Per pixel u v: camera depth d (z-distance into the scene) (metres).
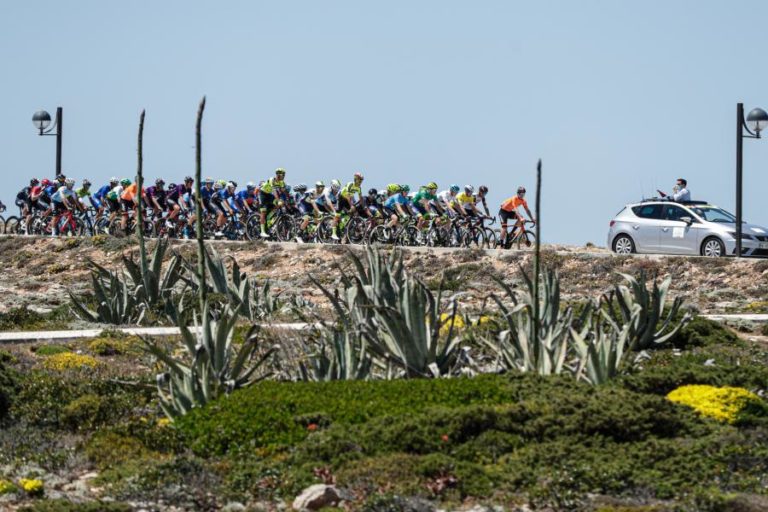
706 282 111.94
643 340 67.81
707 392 51.19
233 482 43.50
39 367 62.69
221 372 52.88
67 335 74.00
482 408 46.94
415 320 55.28
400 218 129.25
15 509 41.78
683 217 122.06
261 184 138.25
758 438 47.31
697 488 42.34
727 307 96.81
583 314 60.38
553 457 44.47
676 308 68.00
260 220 138.62
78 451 48.44
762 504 41.28
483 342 60.81
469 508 41.38
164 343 70.44
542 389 51.19
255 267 130.12
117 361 66.62
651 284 112.56
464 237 129.12
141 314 82.38
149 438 48.59
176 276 87.31
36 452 48.41
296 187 137.75
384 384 51.88
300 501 41.34
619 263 119.00
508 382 52.31
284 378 55.69
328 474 43.59
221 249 136.00
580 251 134.12
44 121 153.25
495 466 44.31
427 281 116.12
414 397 50.25
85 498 42.75
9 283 133.75
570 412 47.56
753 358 65.12
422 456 44.62
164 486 43.16
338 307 56.81
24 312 84.88
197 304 83.25
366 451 45.50
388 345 56.22
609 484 42.66
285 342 58.16
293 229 137.12
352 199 132.38
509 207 128.12
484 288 108.31
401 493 41.88
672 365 59.19
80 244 145.25
